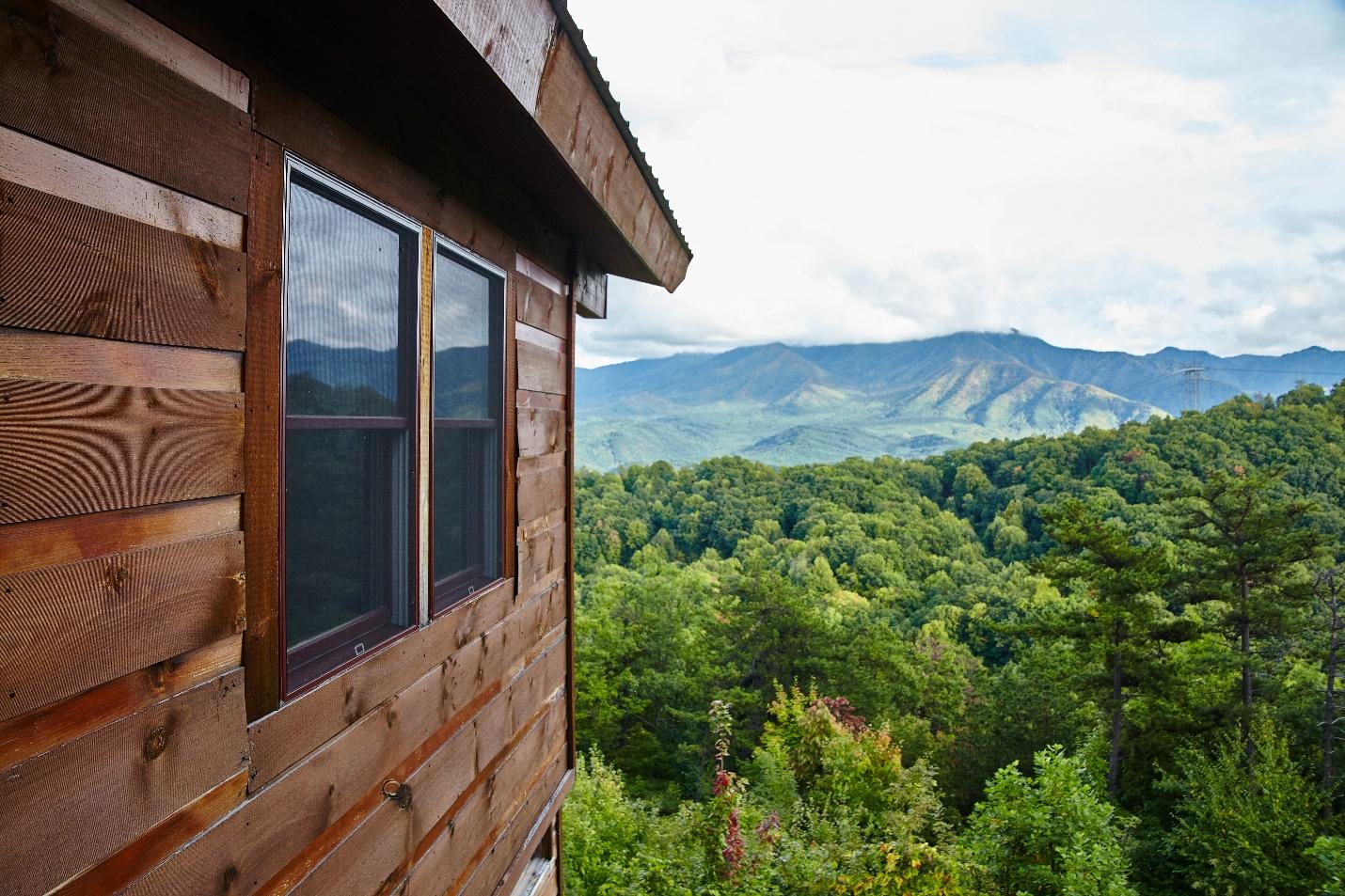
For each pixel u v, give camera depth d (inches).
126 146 38.7
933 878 284.0
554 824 124.8
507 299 94.2
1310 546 821.2
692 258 147.1
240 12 47.4
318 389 56.6
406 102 67.6
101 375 37.6
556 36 64.5
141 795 40.1
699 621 1430.9
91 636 36.7
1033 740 824.3
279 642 51.6
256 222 49.0
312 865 55.2
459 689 81.6
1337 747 708.7
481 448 89.5
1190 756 642.8
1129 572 767.7
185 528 43.4
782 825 330.3
